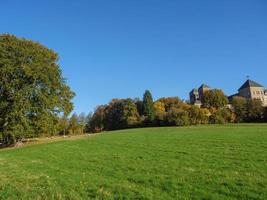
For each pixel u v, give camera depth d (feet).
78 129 466.70
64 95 216.33
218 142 131.03
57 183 68.85
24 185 68.64
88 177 73.77
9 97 197.57
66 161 104.94
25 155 136.36
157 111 453.58
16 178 78.43
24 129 200.23
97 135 242.17
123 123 464.65
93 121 510.17
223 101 486.79
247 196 51.83
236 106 414.00
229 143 125.59
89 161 101.04
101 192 58.39
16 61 196.54
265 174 66.95
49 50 213.66
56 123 219.41
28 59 203.10
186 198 52.54
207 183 61.36
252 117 407.85
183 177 67.77
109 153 118.93
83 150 137.18
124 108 466.70
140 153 112.78
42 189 63.31
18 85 198.39
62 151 139.23
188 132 203.92
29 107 196.54
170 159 94.68
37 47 208.23
